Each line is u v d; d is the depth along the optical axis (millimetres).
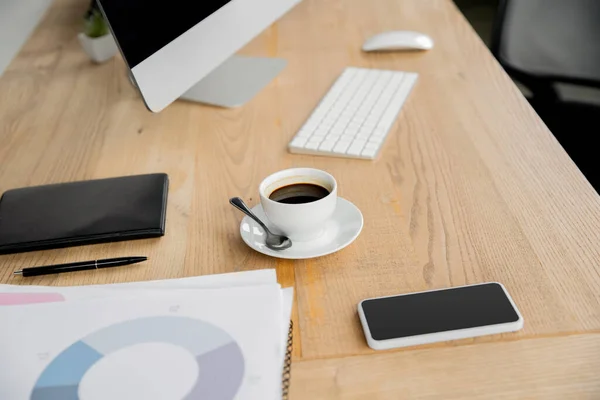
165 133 974
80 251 725
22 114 1064
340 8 1408
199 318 578
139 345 554
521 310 594
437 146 882
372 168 844
